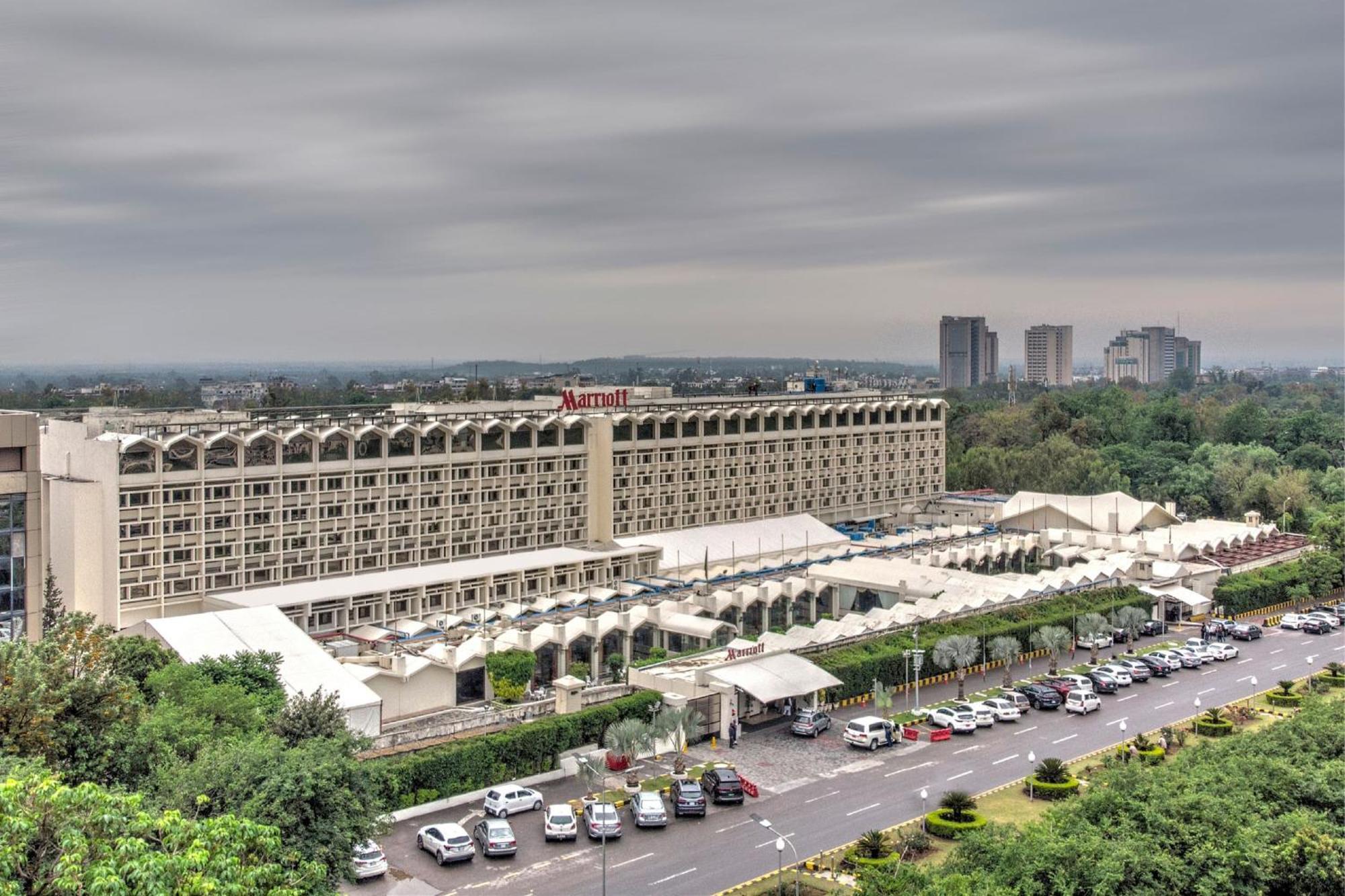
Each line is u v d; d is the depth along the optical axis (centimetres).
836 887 8481
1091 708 13162
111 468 14400
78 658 7706
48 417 17738
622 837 9512
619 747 10731
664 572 19425
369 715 11319
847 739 11888
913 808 10144
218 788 7100
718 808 10188
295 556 16312
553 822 9375
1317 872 7919
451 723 11156
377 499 17250
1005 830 8225
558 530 19850
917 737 12094
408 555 17662
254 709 9544
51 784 5247
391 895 8306
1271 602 19150
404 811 9788
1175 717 13000
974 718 12406
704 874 8738
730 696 11975
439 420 18200
